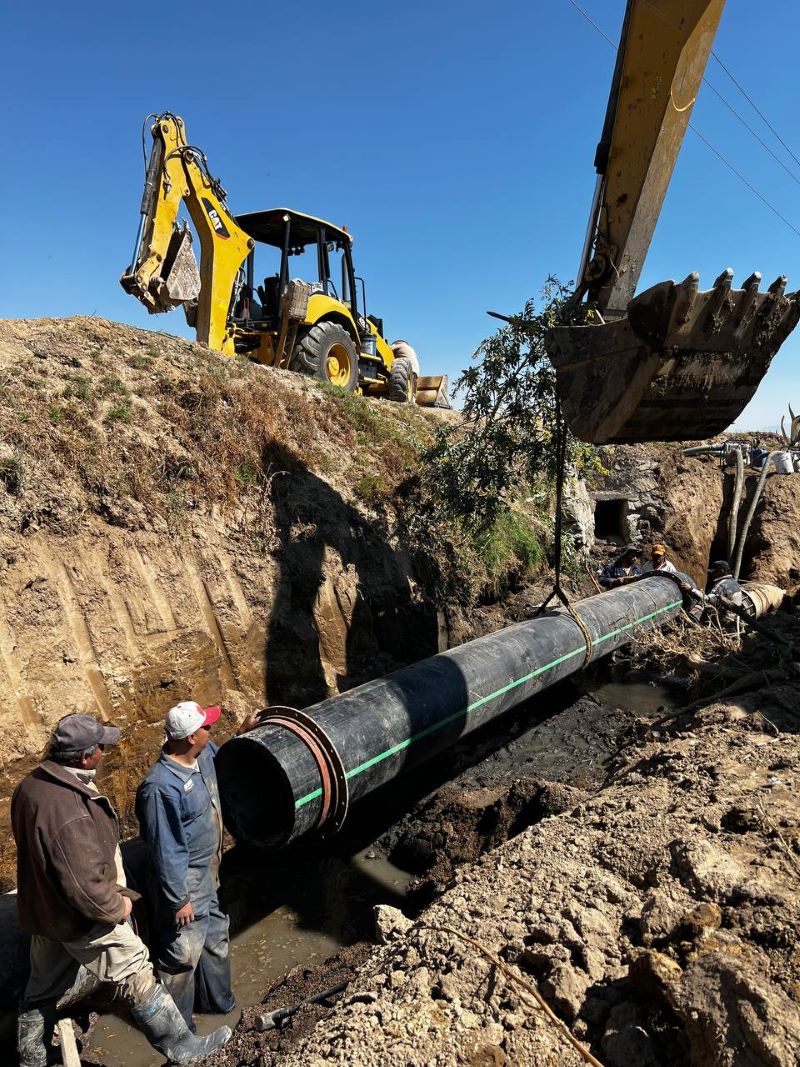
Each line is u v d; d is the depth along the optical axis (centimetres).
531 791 584
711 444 1531
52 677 534
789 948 300
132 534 622
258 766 488
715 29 506
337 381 1150
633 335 462
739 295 464
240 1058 358
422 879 542
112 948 349
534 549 1045
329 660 745
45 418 628
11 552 540
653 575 1046
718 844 386
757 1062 245
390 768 525
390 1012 314
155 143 840
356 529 830
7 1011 387
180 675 614
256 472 761
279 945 482
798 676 711
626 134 541
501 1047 290
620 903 360
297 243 1171
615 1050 282
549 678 716
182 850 381
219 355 904
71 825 328
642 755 608
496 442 838
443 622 887
